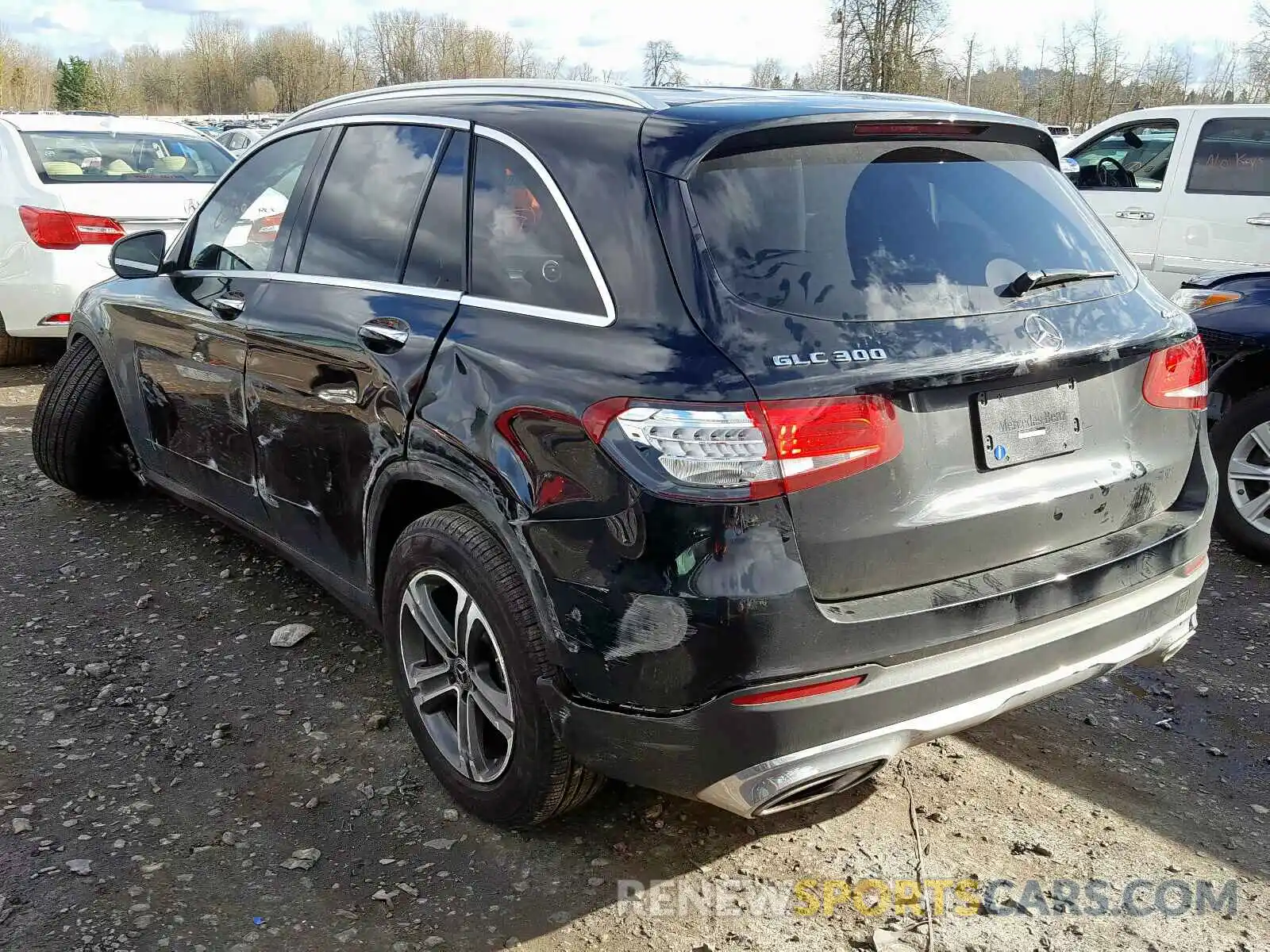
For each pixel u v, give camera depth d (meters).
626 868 2.65
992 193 2.65
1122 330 2.59
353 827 2.77
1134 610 2.58
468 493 2.53
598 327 2.33
